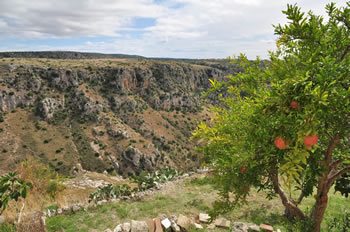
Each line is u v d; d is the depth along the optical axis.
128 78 133.62
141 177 14.51
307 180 4.02
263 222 10.16
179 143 121.69
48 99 113.81
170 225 9.48
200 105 146.25
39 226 8.48
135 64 144.88
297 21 2.76
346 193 4.29
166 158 112.06
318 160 3.12
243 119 2.97
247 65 3.57
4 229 8.34
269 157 2.65
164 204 11.25
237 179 3.20
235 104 3.52
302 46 2.83
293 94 2.32
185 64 163.62
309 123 2.18
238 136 3.11
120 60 160.38
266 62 3.41
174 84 145.50
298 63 2.85
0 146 95.19
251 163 2.75
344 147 3.46
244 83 3.59
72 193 14.62
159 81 142.75
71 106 118.25
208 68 166.25
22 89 115.50
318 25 2.90
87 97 120.00
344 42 2.77
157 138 118.31
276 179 4.11
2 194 7.80
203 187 13.07
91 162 100.69
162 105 135.62
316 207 4.20
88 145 105.94
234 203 3.57
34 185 11.25
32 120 109.25
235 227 9.44
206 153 3.56
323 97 2.15
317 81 2.33
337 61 2.81
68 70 124.00
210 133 3.43
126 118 122.12
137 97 132.62
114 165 102.44
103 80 130.38
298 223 4.43
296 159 2.19
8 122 105.81
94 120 115.06
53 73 122.62
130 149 105.50
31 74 119.81
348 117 2.62
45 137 104.69
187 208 11.02
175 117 133.25
